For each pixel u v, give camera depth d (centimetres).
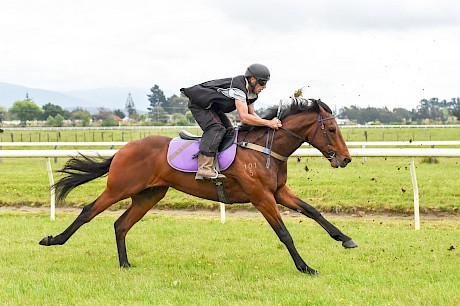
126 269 595
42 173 1338
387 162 1505
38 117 7569
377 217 868
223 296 486
